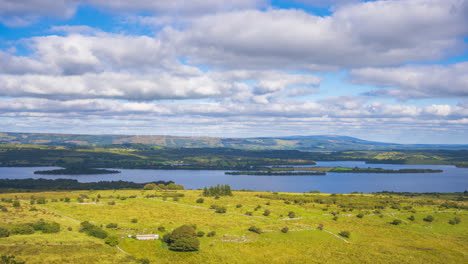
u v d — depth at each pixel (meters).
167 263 120.50
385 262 133.12
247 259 130.50
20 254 107.56
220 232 160.25
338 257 136.88
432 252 148.88
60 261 105.62
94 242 129.75
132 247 133.88
